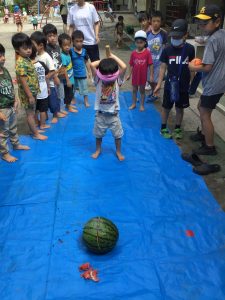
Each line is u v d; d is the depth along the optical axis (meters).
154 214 3.83
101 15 23.52
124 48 13.06
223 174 4.61
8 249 3.35
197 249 3.35
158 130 5.90
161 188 4.30
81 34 6.23
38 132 5.67
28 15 28.97
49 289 2.92
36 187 4.32
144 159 4.98
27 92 4.94
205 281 3.00
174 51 5.09
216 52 4.36
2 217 3.80
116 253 3.28
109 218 3.76
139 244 3.40
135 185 4.36
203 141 5.25
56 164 4.84
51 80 5.75
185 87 5.24
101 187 4.31
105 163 4.86
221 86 4.55
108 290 2.90
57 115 6.31
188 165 4.82
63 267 3.14
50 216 3.80
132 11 24.58
